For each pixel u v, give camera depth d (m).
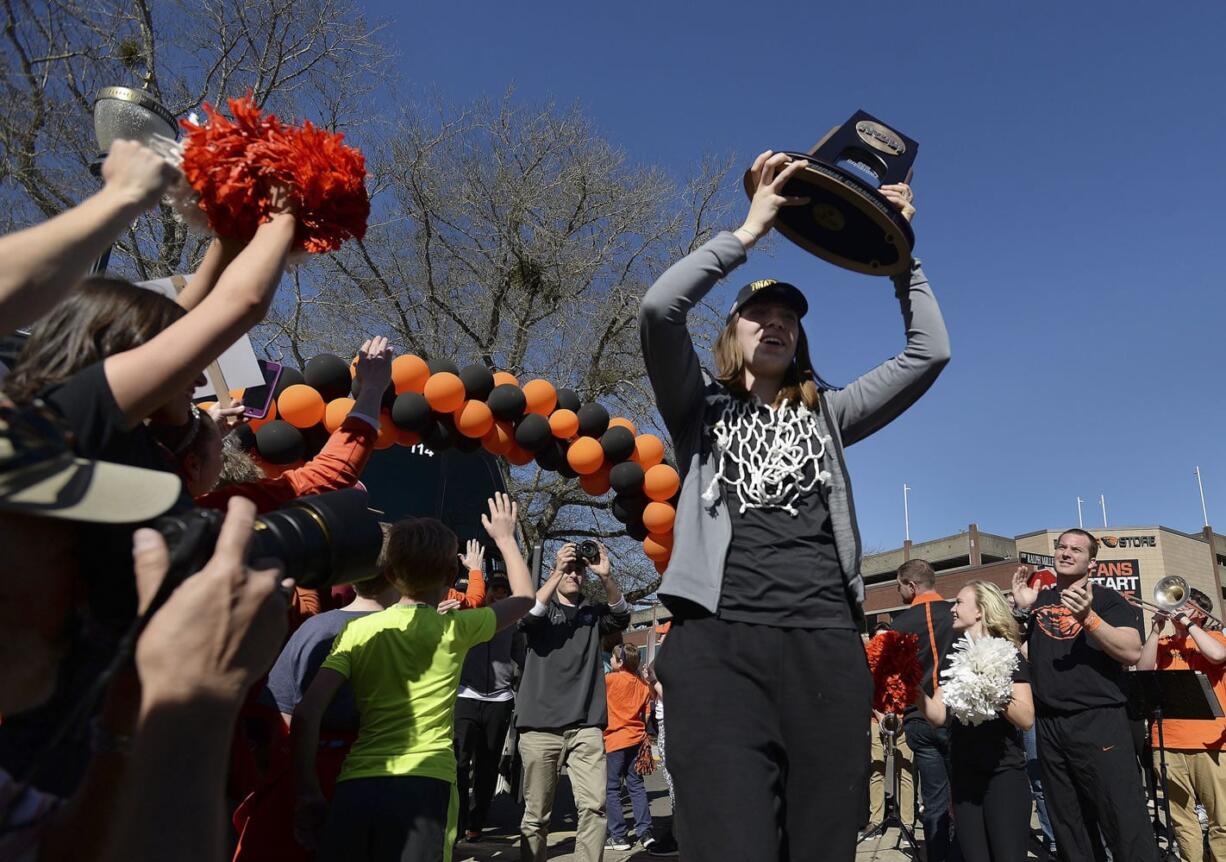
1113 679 4.63
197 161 1.39
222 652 0.93
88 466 0.96
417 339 16.31
